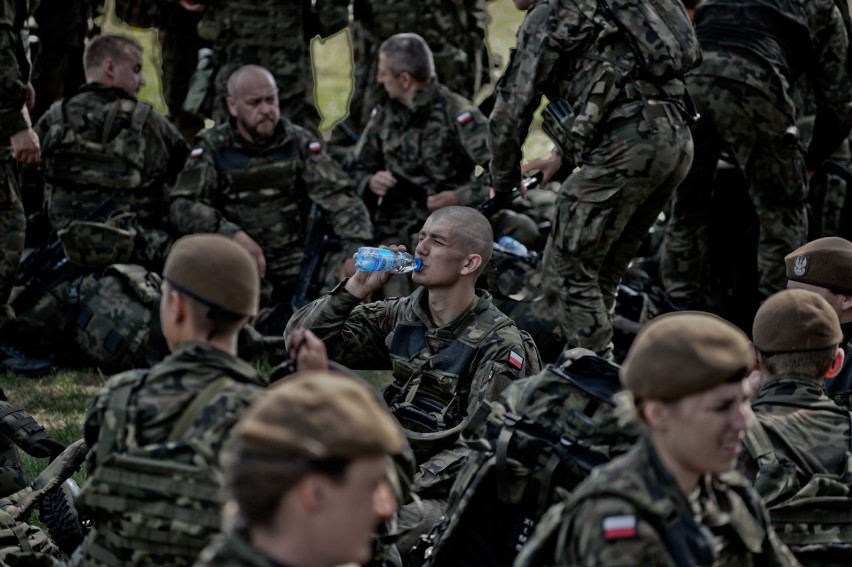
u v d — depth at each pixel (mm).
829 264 6641
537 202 11984
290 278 10906
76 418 9016
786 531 4879
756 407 5215
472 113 11195
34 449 6336
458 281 6469
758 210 10109
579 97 8555
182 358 4301
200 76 13203
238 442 3111
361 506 3084
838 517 4914
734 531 3994
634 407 3727
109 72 10562
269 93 10578
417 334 6594
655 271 11234
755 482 4895
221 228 10516
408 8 13430
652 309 10219
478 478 4719
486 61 14586
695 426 3592
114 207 10461
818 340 5172
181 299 4312
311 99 13312
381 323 6820
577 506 3594
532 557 3680
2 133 9750
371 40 13727
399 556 5508
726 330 3652
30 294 10266
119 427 4242
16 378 9945
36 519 7168
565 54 8539
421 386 6520
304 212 10945
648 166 8438
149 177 10688
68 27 12789
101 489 4227
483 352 6406
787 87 9805
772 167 9938
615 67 8445
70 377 10000
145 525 4160
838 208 10484
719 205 10586
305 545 3078
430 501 5984
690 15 10516
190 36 14328
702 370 3559
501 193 9516
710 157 10156
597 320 8672
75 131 10391
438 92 11320
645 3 8461
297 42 13086
